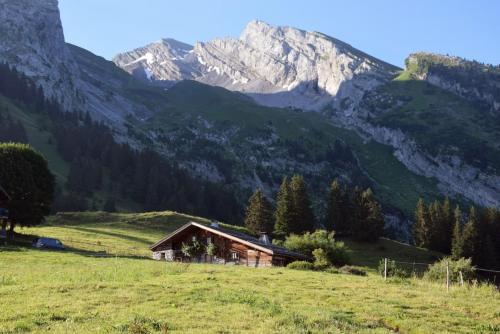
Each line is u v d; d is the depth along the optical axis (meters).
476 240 117.12
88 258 53.75
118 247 79.75
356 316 23.91
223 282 32.56
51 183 88.81
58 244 69.50
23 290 25.97
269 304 24.80
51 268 40.19
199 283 31.16
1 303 22.56
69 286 27.30
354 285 34.72
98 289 26.78
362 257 114.81
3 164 81.12
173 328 19.00
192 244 64.94
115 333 17.59
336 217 137.38
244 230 132.25
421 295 31.81
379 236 131.00
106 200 189.12
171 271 37.56
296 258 65.06
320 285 33.81
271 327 19.80
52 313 20.58
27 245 69.50
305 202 131.62
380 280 39.22
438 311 26.81
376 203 133.38
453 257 117.38
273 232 131.88
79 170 196.25
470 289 36.66
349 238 133.75
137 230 110.06
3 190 76.88
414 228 142.50
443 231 132.88
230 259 61.78
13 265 42.88
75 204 165.62
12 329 17.83
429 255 122.25
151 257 68.06
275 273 40.53
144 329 18.47
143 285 28.69
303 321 21.17
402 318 24.22
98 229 105.06
